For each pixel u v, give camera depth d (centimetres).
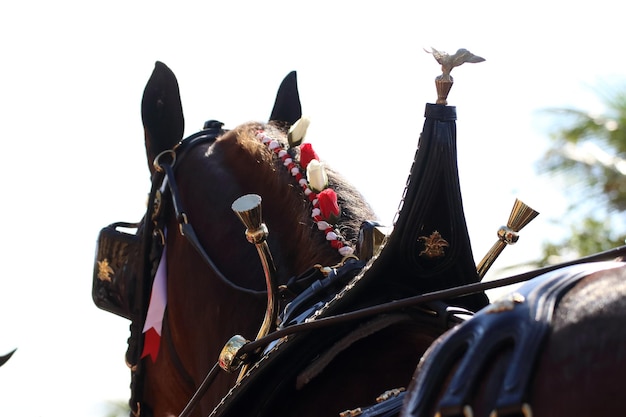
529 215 385
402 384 356
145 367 484
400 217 351
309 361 363
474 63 345
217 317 436
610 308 236
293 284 396
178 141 493
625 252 288
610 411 224
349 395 361
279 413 370
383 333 370
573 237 1219
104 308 496
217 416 366
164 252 473
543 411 232
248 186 448
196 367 448
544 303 250
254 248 435
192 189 468
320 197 410
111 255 495
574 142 1255
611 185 1236
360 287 355
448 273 361
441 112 346
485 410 240
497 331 249
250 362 373
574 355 233
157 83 496
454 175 348
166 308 470
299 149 447
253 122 482
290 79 522
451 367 255
